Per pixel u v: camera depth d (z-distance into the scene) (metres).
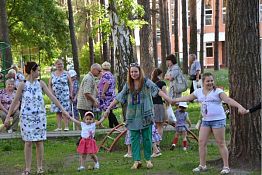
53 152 12.43
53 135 14.03
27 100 9.11
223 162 8.91
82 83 13.59
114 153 12.22
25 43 39.84
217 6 41.84
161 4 35.94
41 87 9.30
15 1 38.00
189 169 9.20
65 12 40.94
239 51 8.92
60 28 40.47
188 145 12.76
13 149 13.14
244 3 8.84
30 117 9.11
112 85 14.53
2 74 22.59
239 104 8.48
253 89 8.89
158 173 9.07
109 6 15.06
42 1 38.84
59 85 14.33
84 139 9.72
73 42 37.97
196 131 13.79
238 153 9.08
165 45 36.38
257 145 8.97
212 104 8.61
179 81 13.20
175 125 12.29
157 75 11.48
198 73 18.14
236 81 8.98
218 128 8.60
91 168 9.92
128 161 10.76
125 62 14.83
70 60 51.66
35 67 9.17
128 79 9.34
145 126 9.34
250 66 8.88
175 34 40.66
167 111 12.01
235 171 8.80
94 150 9.70
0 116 14.80
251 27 8.88
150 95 9.32
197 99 8.80
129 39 15.00
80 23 40.62
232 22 8.98
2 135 14.07
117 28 14.97
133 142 9.52
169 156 11.34
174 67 13.30
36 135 9.16
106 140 12.99
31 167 10.43
